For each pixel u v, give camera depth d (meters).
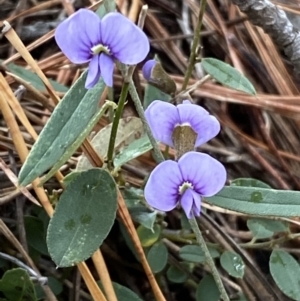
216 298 0.12
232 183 0.12
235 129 0.16
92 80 0.08
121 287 0.12
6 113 0.12
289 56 0.15
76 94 0.09
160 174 0.09
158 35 0.17
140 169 0.14
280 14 0.14
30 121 0.14
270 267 0.12
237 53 0.17
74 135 0.09
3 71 0.14
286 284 0.12
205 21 0.18
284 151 0.16
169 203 0.09
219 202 0.10
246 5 0.14
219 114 0.16
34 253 0.12
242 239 0.14
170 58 0.17
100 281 0.12
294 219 0.14
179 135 0.09
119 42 0.08
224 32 0.18
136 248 0.11
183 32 0.18
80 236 0.09
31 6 0.17
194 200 0.09
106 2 0.10
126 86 0.09
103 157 0.12
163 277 0.13
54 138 0.09
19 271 0.11
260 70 0.17
